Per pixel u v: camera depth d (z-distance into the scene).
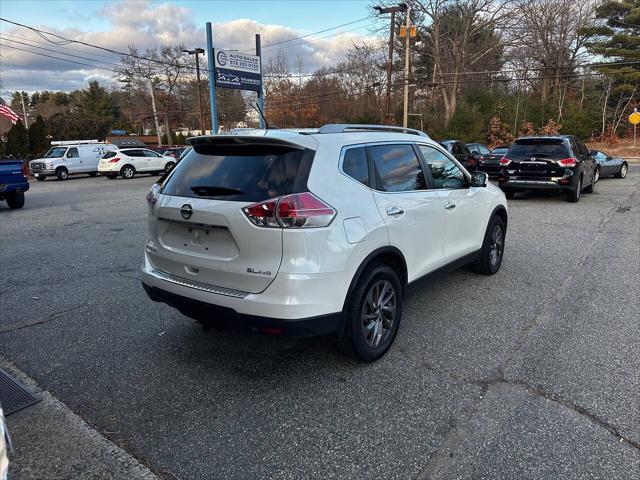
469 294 5.11
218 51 25.70
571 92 48.94
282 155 3.09
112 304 4.93
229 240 3.07
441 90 47.28
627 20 45.97
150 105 60.06
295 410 2.99
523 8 43.41
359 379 3.36
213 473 2.45
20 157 33.41
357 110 53.56
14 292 5.36
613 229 8.51
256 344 3.94
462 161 17.34
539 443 2.63
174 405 3.06
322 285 3.00
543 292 5.15
